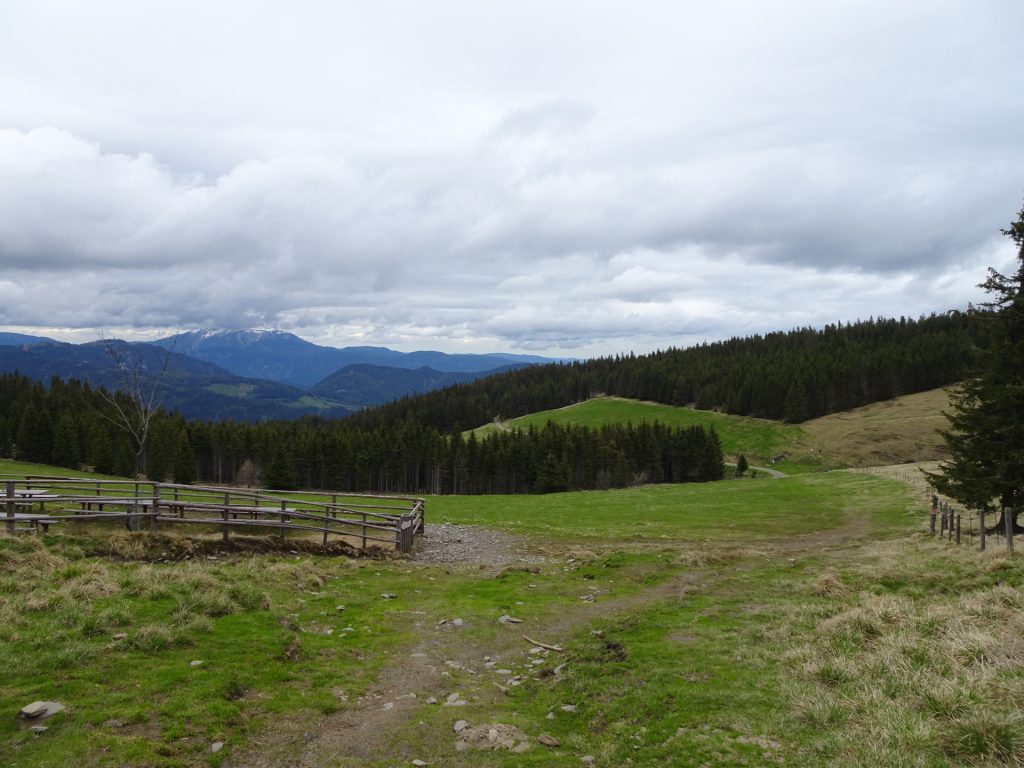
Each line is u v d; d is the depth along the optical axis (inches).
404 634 504.4
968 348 1018.1
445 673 412.5
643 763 268.8
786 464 4399.6
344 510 933.8
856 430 4648.1
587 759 279.6
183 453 3289.9
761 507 1745.8
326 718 327.9
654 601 610.5
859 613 449.7
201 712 311.1
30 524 712.4
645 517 1561.3
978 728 256.2
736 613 528.1
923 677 321.1
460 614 567.2
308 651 427.2
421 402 7194.9
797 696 317.7
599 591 674.2
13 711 289.7
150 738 281.1
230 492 837.8
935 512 1100.5
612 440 4249.5
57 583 479.2
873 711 291.3
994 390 927.7
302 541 842.2
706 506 1793.8
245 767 272.1
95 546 663.8
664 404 6722.4
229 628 442.3
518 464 4072.3
